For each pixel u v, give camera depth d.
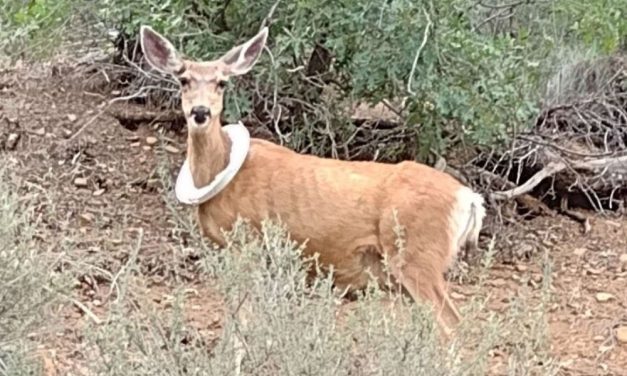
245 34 7.54
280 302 4.04
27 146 8.15
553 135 8.91
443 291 5.67
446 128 7.70
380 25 6.96
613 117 9.23
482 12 8.12
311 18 7.16
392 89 7.50
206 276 5.75
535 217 8.23
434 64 7.20
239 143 5.78
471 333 4.55
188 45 7.39
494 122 7.34
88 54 9.27
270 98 7.80
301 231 5.68
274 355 3.94
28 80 9.14
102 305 6.02
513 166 8.55
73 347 5.25
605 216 8.31
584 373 5.86
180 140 8.52
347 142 7.94
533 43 8.11
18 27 8.02
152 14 7.26
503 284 7.02
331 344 3.93
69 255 6.15
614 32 7.58
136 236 7.06
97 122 8.53
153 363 4.02
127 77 9.20
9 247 4.59
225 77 5.81
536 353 4.74
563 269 7.35
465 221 5.72
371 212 5.63
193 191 5.77
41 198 7.36
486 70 7.21
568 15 7.99
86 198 7.54
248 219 5.72
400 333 3.98
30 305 4.57
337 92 7.82
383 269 5.68
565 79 9.19
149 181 7.83
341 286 5.79
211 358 4.33
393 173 5.71
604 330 6.38
